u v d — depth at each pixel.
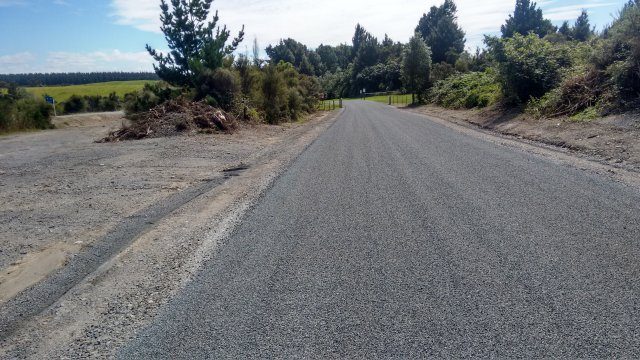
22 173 12.20
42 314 4.34
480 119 21.16
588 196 6.76
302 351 3.32
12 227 7.34
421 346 3.29
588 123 12.84
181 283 4.66
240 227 6.37
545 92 18.94
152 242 6.14
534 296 3.90
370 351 3.27
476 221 5.93
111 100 53.94
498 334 3.38
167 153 14.40
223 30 25.88
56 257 5.94
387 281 4.35
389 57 98.38
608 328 3.38
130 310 4.21
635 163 8.76
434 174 8.96
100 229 7.02
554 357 3.08
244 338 3.54
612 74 13.68
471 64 51.06
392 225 6.00
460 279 4.30
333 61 121.62
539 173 8.52
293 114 29.81
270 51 95.56
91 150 16.05
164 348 3.50
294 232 5.99
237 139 17.81
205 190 9.25
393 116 29.09
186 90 24.73
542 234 5.33
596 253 4.71
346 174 9.55
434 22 91.06
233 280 4.62
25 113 29.83
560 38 31.97
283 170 10.54
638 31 14.07
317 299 4.09
